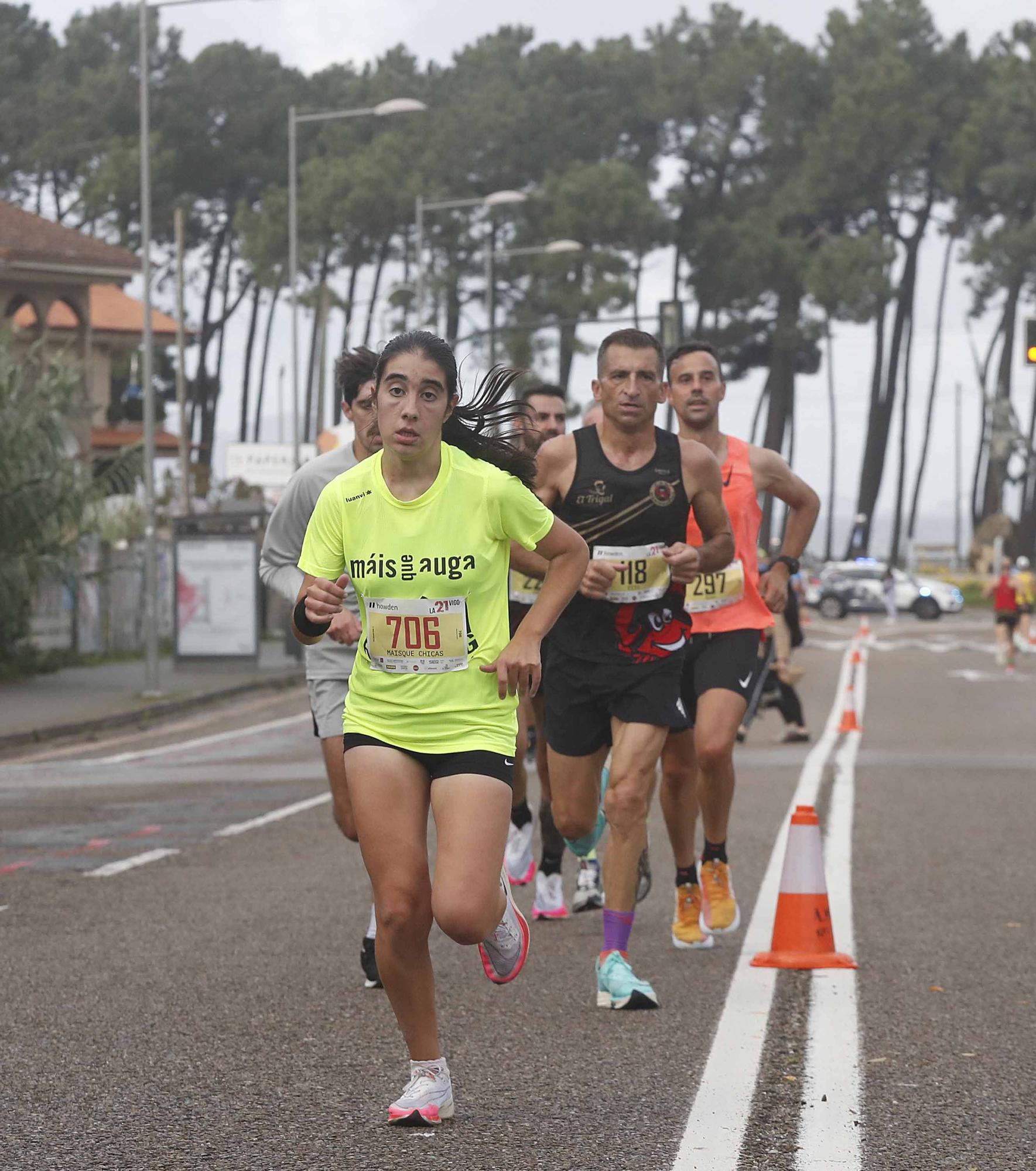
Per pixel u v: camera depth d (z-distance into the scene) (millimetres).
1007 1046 13383
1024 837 24812
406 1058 13102
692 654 17031
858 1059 12992
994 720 47375
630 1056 13094
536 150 176750
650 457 15164
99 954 16938
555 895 18812
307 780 32719
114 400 159750
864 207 174625
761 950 17031
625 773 14812
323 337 168000
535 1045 13469
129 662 71875
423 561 11023
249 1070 12773
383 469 11164
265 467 122125
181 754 38938
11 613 59062
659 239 170750
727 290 173500
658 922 18641
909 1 174000
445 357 11055
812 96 176500
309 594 11172
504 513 11109
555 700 15547
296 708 52719
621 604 15047
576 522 15086
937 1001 14859
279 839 24812
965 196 172375
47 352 95562
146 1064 12945
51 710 48625
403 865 11031
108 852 23656
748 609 17203
